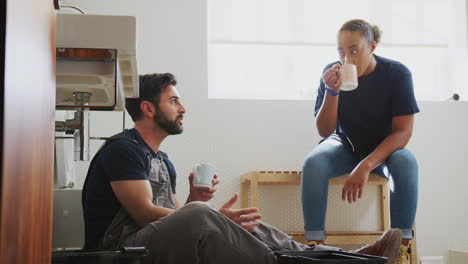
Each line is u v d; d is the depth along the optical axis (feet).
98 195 5.49
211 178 6.13
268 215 10.25
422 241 10.49
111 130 9.95
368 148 9.16
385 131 9.09
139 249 4.29
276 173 9.19
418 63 11.44
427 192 10.63
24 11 1.70
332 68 8.55
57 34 4.19
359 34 8.66
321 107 8.93
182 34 10.40
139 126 6.35
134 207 5.29
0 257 1.44
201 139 10.24
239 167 10.27
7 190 1.51
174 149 10.16
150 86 6.29
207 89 10.35
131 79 5.19
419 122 10.78
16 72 1.59
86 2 10.20
